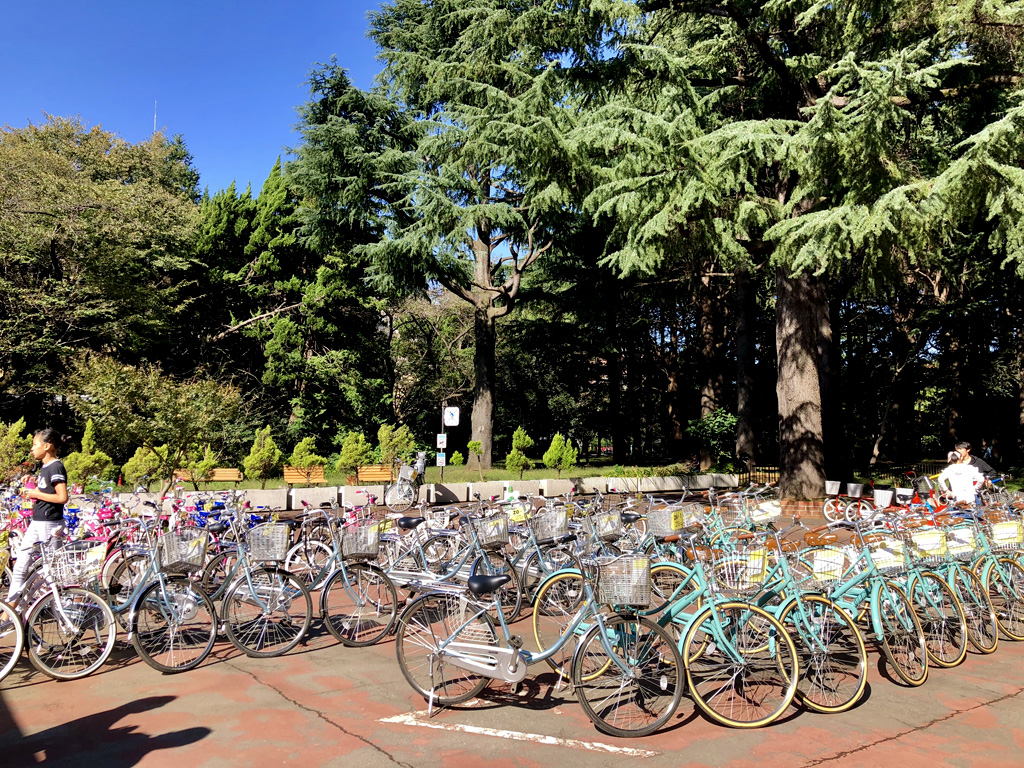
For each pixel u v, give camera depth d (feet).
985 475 44.45
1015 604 22.47
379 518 25.35
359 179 78.54
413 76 78.18
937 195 33.27
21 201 76.89
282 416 106.01
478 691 16.26
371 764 13.19
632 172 43.78
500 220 71.77
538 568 24.39
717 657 16.42
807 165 38.83
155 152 100.78
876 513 24.03
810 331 58.34
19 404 85.10
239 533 25.04
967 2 37.32
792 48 53.16
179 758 13.42
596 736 14.49
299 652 20.67
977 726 15.06
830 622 17.35
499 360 136.98
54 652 18.92
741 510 27.09
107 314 83.46
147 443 51.70
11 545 20.65
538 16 50.31
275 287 106.32
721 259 46.37
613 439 128.26
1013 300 85.20
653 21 56.03
